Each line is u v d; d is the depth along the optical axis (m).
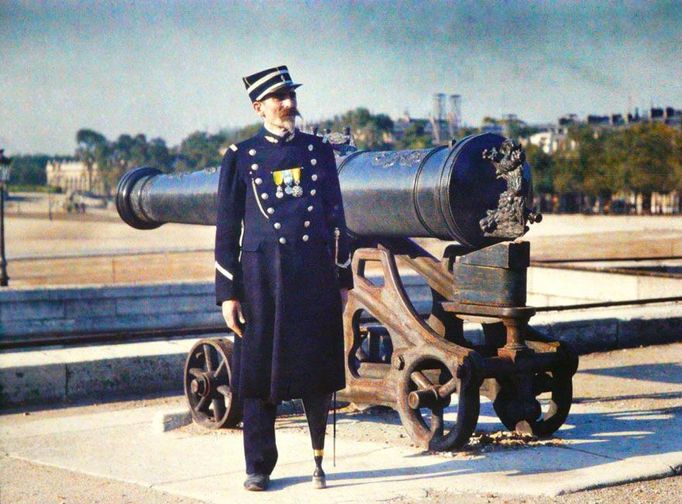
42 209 148.62
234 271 5.38
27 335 17.67
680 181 64.62
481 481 5.43
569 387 6.49
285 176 5.38
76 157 196.00
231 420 7.04
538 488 5.27
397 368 6.52
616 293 16.00
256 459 5.39
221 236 5.41
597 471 5.60
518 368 6.20
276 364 5.27
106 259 36.94
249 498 5.23
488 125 91.75
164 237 67.69
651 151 65.56
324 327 5.37
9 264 36.09
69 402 9.08
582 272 16.58
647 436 6.55
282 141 5.42
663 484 5.48
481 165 6.13
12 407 8.88
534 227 44.06
